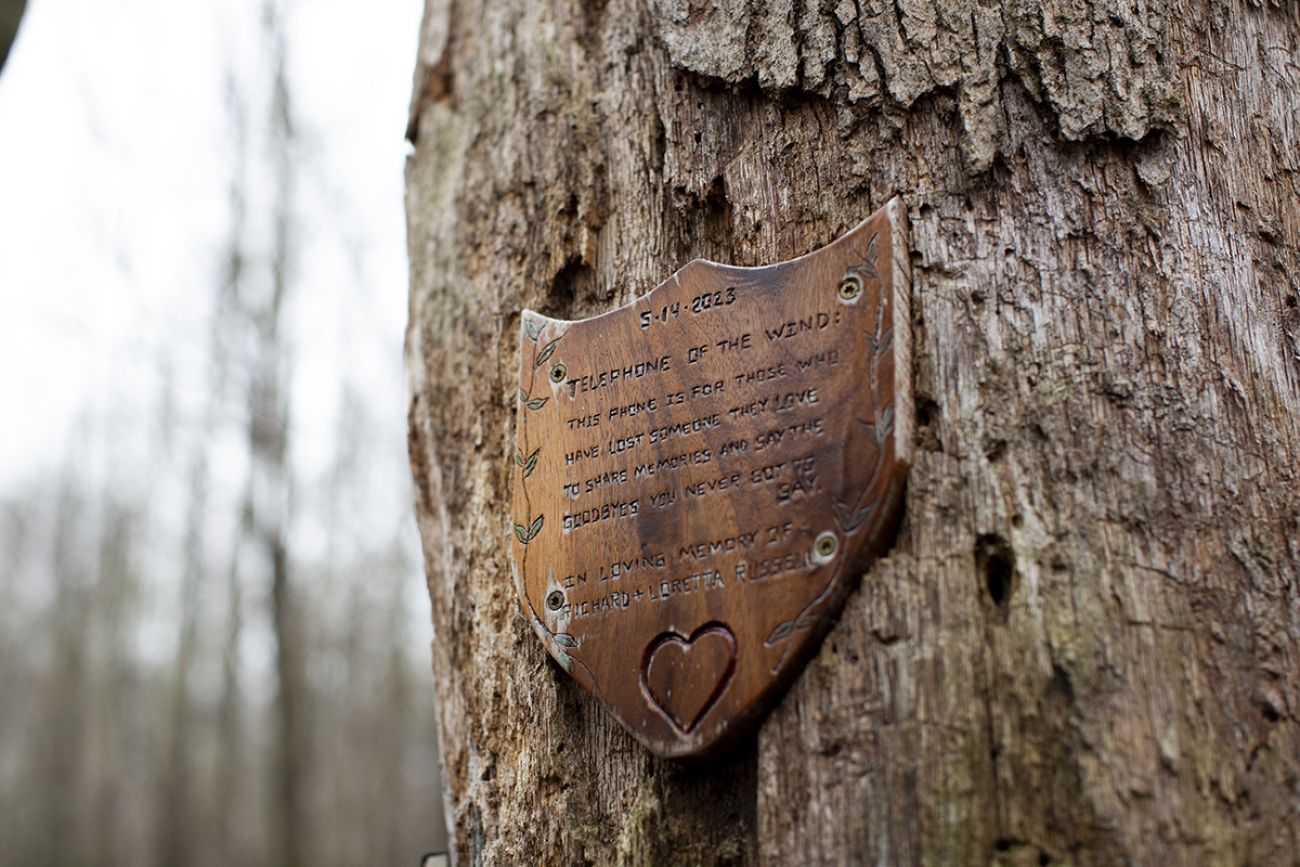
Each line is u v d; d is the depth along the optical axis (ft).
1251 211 2.74
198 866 22.50
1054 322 2.61
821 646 2.52
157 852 22.09
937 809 2.40
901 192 2.73
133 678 26.14
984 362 2.60
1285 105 2.86
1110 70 2.72
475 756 2.98
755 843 2.57
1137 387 2.57
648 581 2.65
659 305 2.77
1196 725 2.41
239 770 24.25
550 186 3.19
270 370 12.45
